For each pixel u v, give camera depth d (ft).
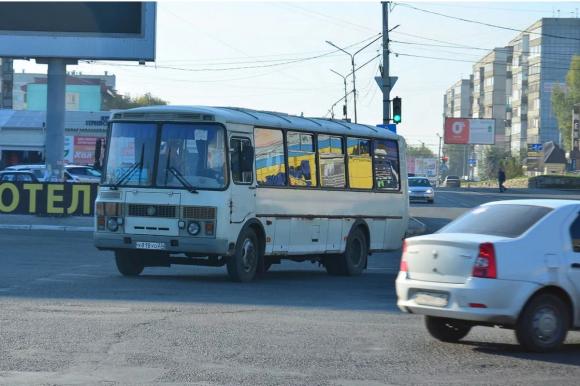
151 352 38.34
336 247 79.92
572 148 481.46
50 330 43.09
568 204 41.96
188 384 32.65
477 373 35.76
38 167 189.47
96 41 152.66
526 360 38.75
